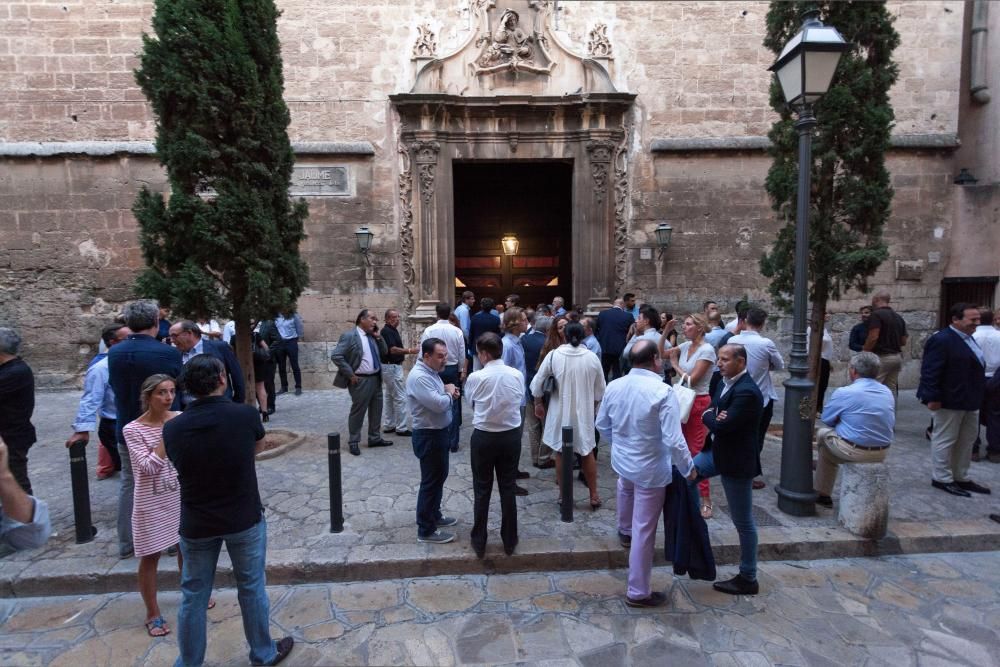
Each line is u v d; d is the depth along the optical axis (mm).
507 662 3322
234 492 2992
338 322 11320
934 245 11492
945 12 11180
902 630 3639
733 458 3879
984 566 4488
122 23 10469
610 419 4070
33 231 10695
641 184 11469
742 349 3852
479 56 11086
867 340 7531
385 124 11109
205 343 5723
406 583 4230
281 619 3773
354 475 6188
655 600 3879
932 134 11305
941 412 5707
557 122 11320
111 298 10867
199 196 6402
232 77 6281
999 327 7133
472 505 5426
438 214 11242
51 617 3820
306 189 11117
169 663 3338
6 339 4516
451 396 4816
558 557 4398
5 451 2451
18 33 10414
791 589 4113
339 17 10930
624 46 11250
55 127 10578
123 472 4324
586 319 7586
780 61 5230
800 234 5152
